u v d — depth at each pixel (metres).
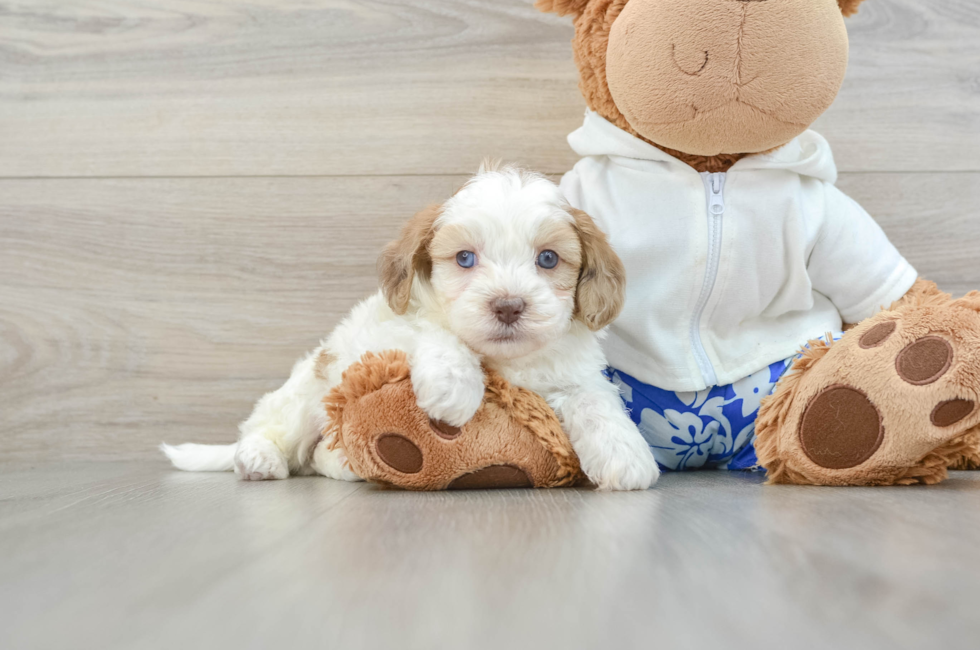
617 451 1.55
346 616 0.69
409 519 1.17
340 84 2.39
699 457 1.98
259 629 0.65
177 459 2.10
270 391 2.40
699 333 1.91
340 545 0.97
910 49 2.36
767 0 1.54
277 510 1.28
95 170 2.41
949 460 1.48
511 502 1.36
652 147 1.86
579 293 1.70
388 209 2.39
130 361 2.40
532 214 1.62
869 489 1.47
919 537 0.98
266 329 2.40
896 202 2.37
